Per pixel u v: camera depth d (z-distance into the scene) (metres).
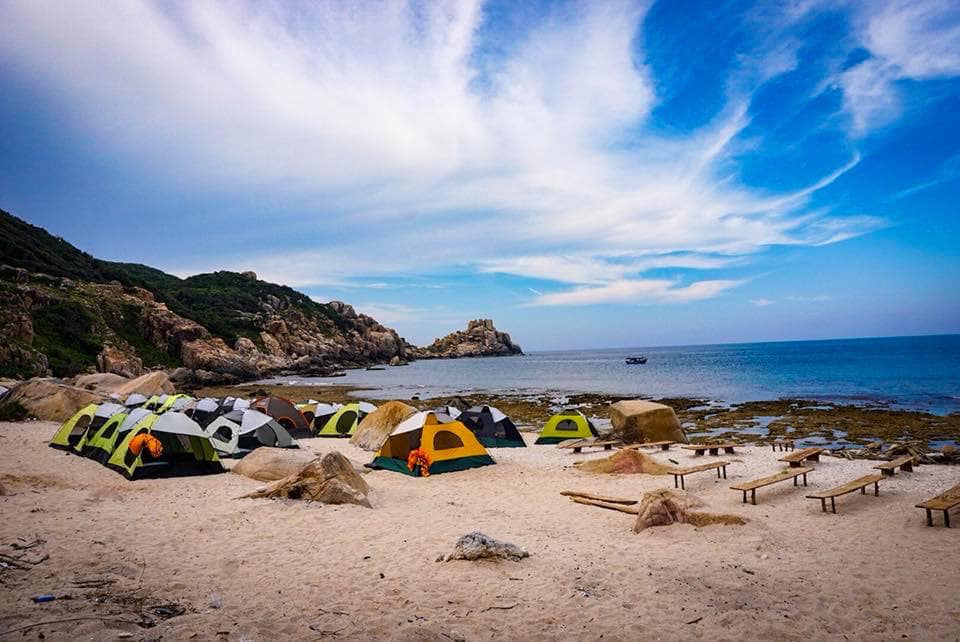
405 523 9.87
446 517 10.55
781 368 76.69
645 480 14.25
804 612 6.00
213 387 63.69
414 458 15.52
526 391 54.34
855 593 6.49
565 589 6.62
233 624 5.45
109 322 65.62
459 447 16.38
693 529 9.17
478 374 89.94
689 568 7.31
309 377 85.00
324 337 122.69
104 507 10.20
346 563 7.54
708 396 43.53
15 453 15.60
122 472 13.53
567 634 5.49
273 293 131.12
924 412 29.98
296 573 7.11
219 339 79.88
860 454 17.62
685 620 5.80
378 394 53.09
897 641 5.38
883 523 9.48
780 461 16.38
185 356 70.00
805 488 12.76
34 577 6.41
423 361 159.12
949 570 7.17
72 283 67.31
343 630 5.45
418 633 5.23
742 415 30.58
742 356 130.12
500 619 5.81
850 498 11.47
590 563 7.64
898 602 6.23
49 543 7.78
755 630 5.57
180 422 14.34
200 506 10.53
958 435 22.56
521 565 7.52
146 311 70.62
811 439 22.41
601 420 30.75
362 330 143.00
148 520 9.39
